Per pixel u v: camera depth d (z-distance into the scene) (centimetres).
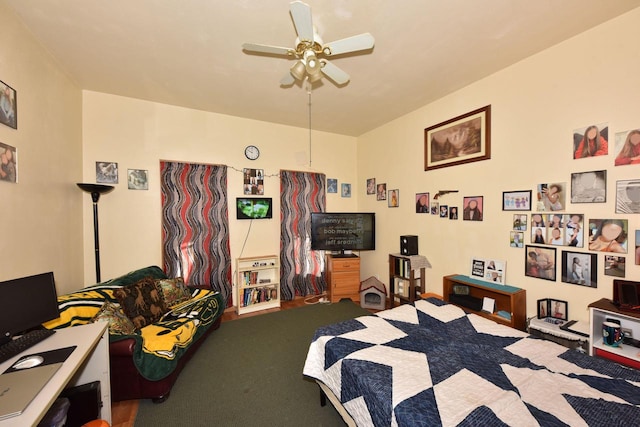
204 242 348
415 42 205
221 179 359
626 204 178
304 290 421
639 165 173
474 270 273
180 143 336
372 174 432
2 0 160
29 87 190
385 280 405
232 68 244
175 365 196
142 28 188
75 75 254
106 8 168
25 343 128
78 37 198
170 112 330
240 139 375
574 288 203
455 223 296
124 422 168
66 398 135
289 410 179
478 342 161
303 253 421
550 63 213
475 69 247
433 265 324
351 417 139
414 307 218
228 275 364
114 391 180
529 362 138
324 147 443
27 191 186
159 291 264
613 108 182
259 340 278
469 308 258
